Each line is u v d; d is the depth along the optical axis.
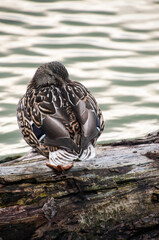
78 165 10.02
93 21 24.95
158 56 20.95
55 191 9.34
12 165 10.28
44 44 21.80
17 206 9.07
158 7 27.75
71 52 21.03
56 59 20.06
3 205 9.09
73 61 20.14
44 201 9.16
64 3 28.09
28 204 9.12
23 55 20.50
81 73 19.02
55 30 23.55
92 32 23.39
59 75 10.66
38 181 9.52
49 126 8.77
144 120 15.98
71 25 24.25
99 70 19.39
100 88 17.92
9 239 8.67
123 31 23.73
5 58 20.12
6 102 16.70
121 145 11.18
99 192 9.41
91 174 9.73
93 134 8.66
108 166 9.97
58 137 8.55
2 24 24.05
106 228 8.94
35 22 24.53
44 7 27.06
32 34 22.92
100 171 9.80
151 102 17.06
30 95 10.15
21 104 10.52
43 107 9.21
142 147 10.84
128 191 9.42
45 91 9.71
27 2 27.89
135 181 9.66
